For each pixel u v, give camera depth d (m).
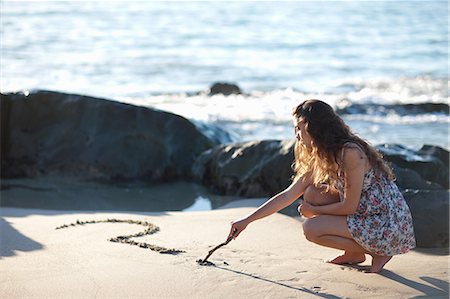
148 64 25.95
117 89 20.78
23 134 10.34
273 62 27.45
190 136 10.50
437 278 5.12
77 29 36.72
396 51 31.06
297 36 36.12
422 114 16.94
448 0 62.66
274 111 17.36
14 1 51.25
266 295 4.66
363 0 62.66
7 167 10.26
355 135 5.32
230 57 28.34
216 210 7.68
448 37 35.94
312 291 4.76
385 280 5.04
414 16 47.97
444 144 13.38
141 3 54.62
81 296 4.61
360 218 5.26
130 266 5.21
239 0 60.47
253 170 9.02
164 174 10.21
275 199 5.45
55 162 10.20
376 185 5.28
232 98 19.47
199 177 9.98
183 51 29.70
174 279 4.93
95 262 5.31
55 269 5.14
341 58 28.92
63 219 6.99
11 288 4.74
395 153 8.68
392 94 20.81
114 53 28.50
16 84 20.70
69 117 10.34
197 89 21.30
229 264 5.31
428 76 24.55
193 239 6.10
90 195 9.29
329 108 5.30
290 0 62.12
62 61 25.91
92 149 10.17
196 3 56.22
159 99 19.12
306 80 23.58
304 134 5.30
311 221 5.37
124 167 10.09
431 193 6.71
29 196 9.12
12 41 31.14
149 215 7.28
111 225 6.64
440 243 6.52
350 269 5.30
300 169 5.53
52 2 51.97
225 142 10.98
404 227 5.30
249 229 6.53
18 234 6.24
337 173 5.24
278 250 5.80
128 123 10.27
